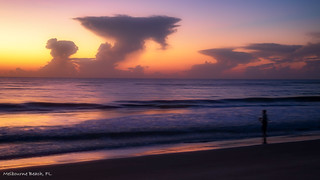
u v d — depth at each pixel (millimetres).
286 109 25703
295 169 6465
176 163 7320
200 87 85312
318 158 7582
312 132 14312
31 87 72875
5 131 13758
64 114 21844
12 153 9664
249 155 8094
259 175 6047
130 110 25250
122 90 63469
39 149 10289
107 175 6367
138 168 6895
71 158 8961
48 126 15422
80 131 13906
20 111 24094
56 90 59469
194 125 16078
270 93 55344
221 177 5977
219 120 18219
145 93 53625
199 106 29094
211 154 8328
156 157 8039
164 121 17609
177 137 12734
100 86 85312
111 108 27219
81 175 6395
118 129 14586
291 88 80500
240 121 17812
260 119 12133
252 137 12875
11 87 71812
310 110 24812
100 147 10688
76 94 48062
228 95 49156
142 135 12992
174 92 57594
